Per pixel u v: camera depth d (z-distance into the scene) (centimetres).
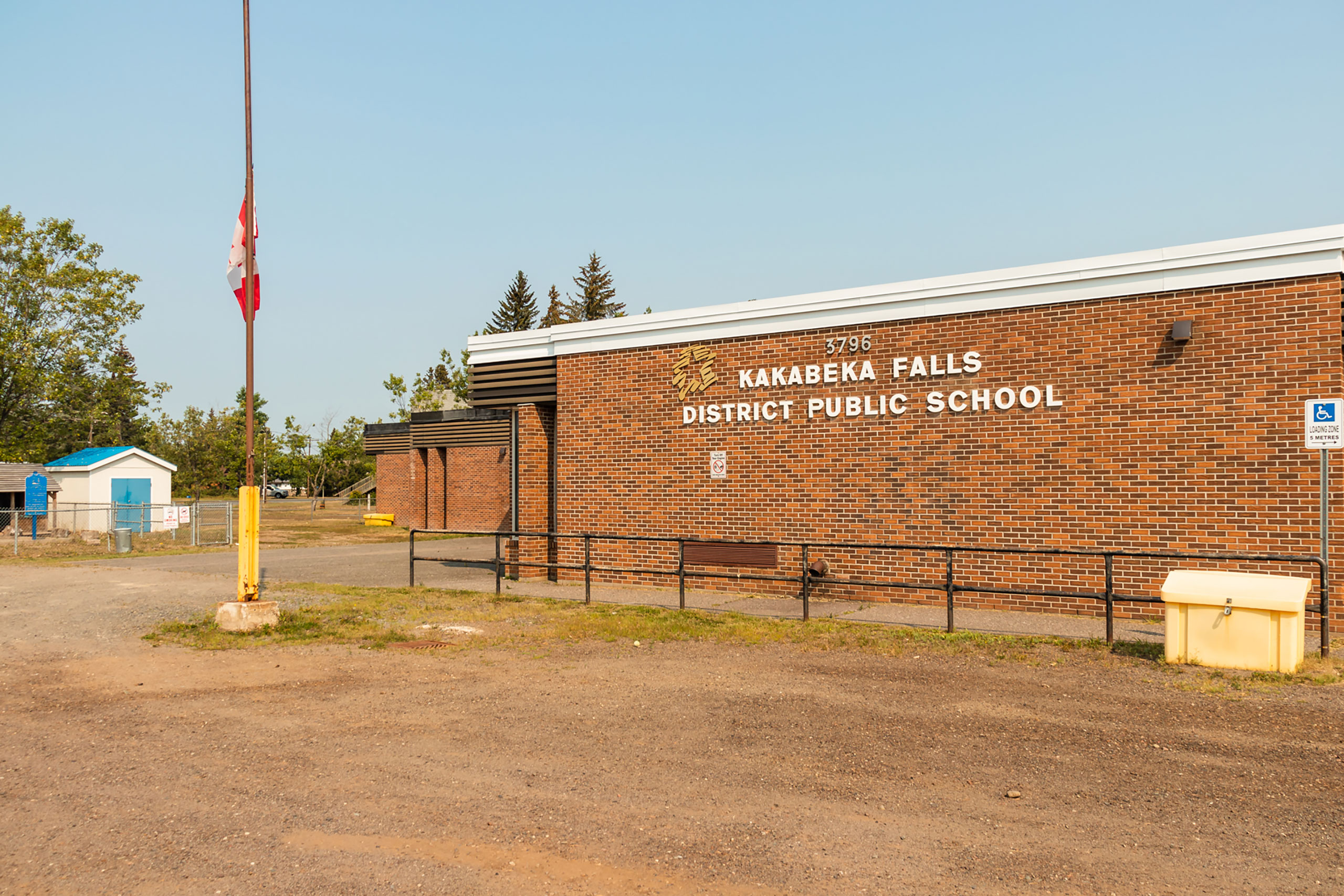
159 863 464
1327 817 506
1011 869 448
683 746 651
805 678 858
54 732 712
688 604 1354
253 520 1189
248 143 1191
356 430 8925
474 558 2262
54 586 1650
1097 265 1218
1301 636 851
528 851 474
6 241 4681
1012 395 1277
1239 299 1130
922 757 621
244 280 1197
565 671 901
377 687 852
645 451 1605
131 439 8812
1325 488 902
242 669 941
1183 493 1160
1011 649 967
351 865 459
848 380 1407
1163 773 582
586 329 1673
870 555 1384
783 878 441
